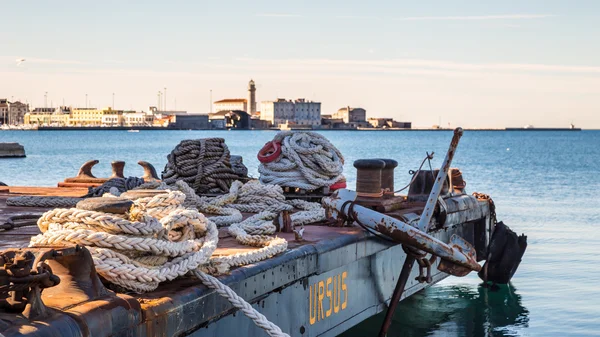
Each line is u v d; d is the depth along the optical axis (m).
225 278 6.03
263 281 6.59
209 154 11.50
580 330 10.65
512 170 50.56
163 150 76.19
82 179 14.86
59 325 4.15
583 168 52.72
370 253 8.95
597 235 18.42
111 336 4.56
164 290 5.48
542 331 10.70
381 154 79.00
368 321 11.29
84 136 152.88
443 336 10.62
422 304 12.19
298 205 10.84
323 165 11.53
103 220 5.35
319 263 7.69
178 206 6.46
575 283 13.17
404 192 27.28
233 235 7.80
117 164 14.23
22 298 4.17
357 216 8.71
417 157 72.06
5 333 3.88
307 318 7.60
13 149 58.53
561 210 24.34
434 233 10.81
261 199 10.16
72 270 4.73
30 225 8.52
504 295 12.52
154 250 5.45
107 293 4.82
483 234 12.95
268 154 11.91
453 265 8.92
